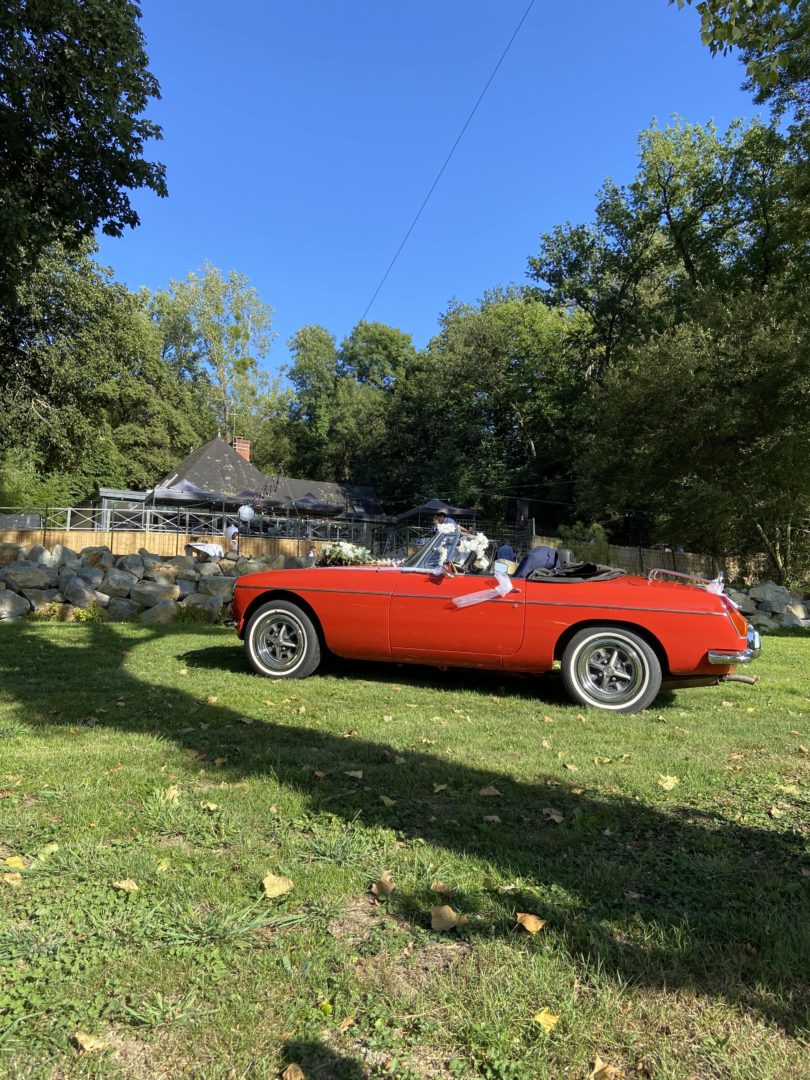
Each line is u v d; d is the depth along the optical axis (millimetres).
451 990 1913
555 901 2408
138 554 12156
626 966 2023
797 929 2227
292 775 3574
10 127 10930
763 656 8891
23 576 10672
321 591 6109
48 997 1845
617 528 32656
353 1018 1799
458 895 2426
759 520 20375
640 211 30797
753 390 18203
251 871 2561
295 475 64438
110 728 4430
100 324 26797
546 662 5613
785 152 24047
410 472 51844
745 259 27703
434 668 6973
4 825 2902
